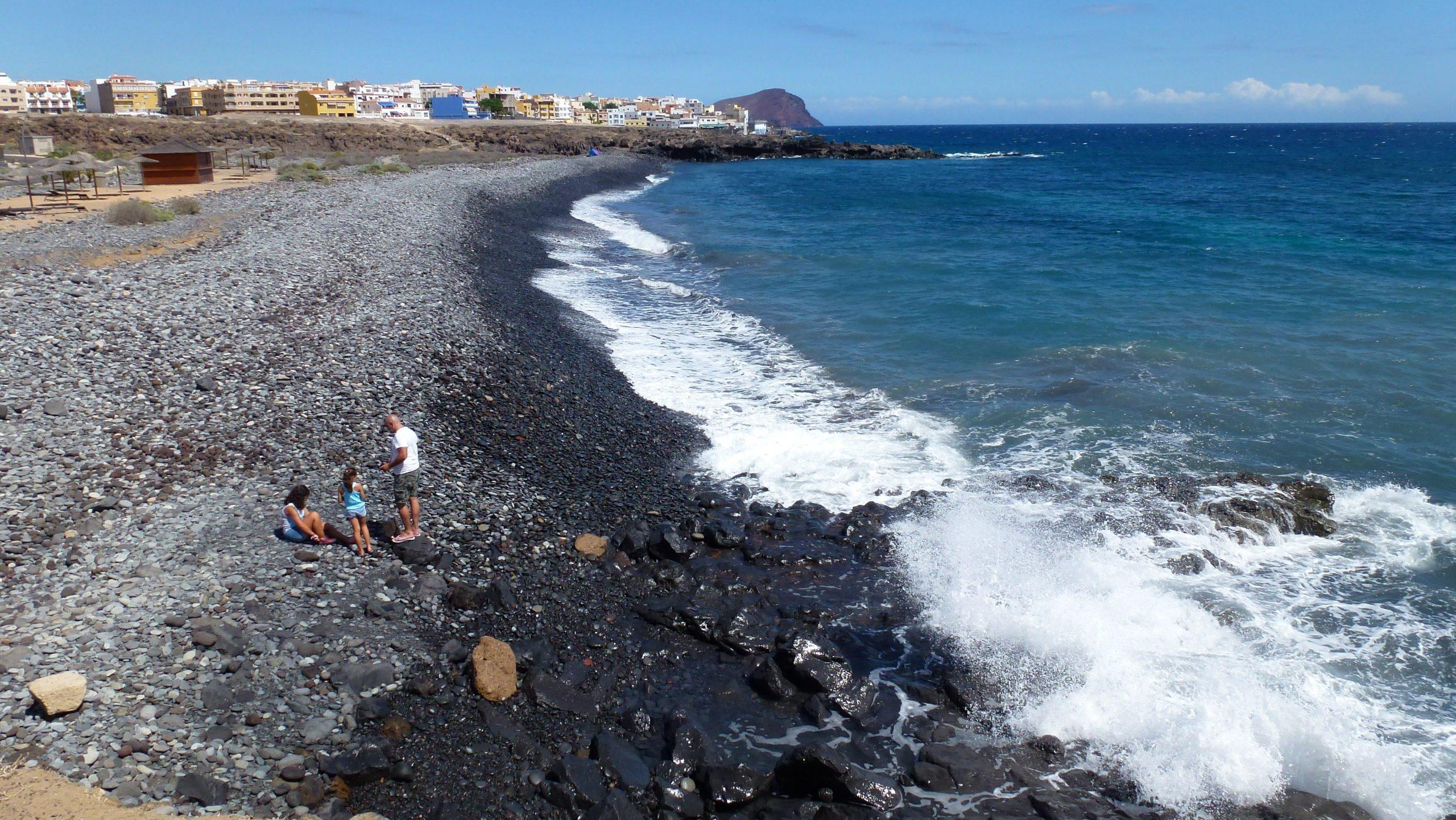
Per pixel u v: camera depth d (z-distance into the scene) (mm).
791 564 11898
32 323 15867
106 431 12641
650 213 52625
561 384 18219
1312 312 24328
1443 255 33875
